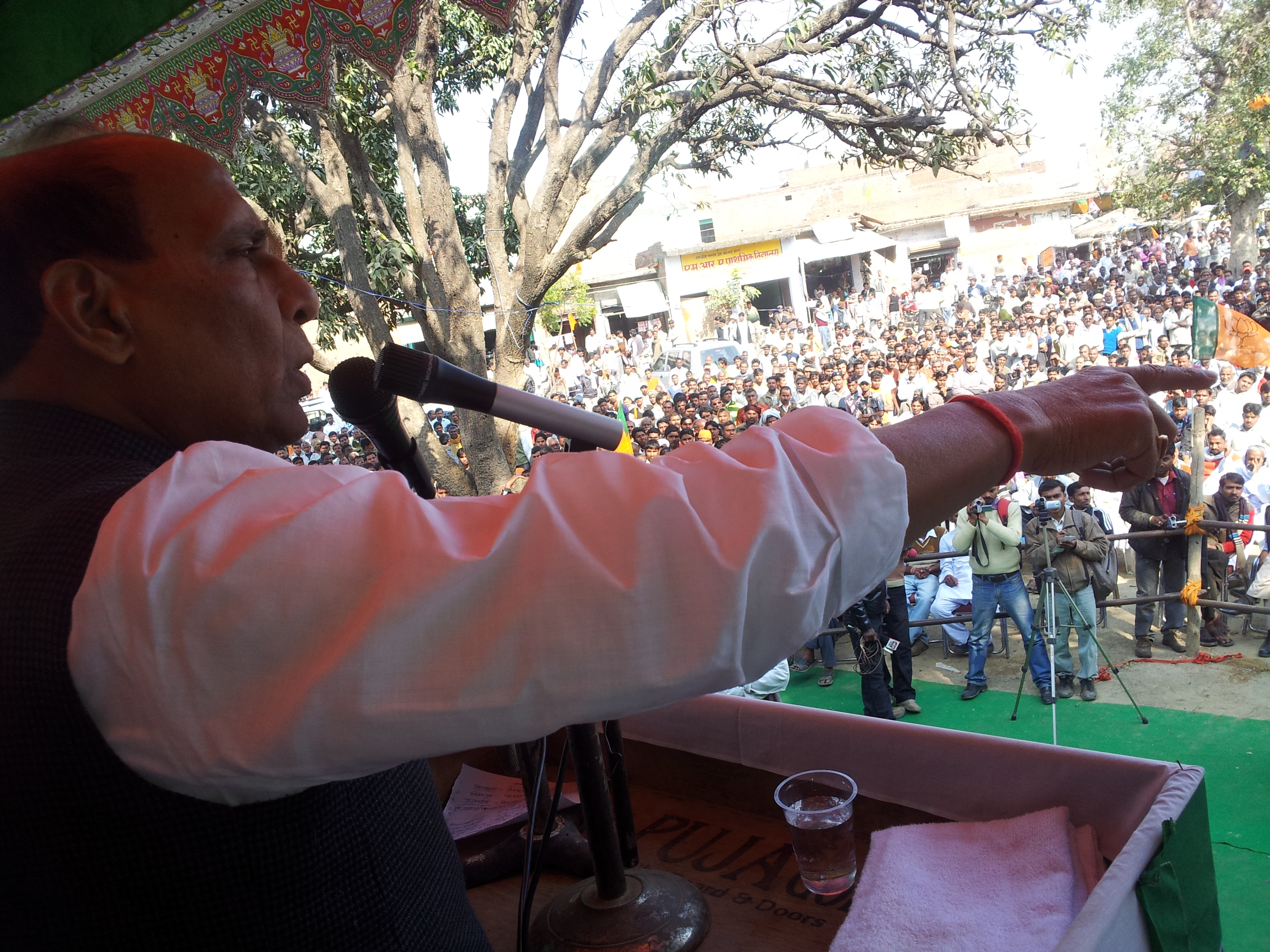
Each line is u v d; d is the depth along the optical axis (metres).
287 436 0.66
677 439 8.68
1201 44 6.21
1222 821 4.02
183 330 0.57
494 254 7.28
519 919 1.00
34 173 0.55
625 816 1.07
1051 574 5.29
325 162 6.87
